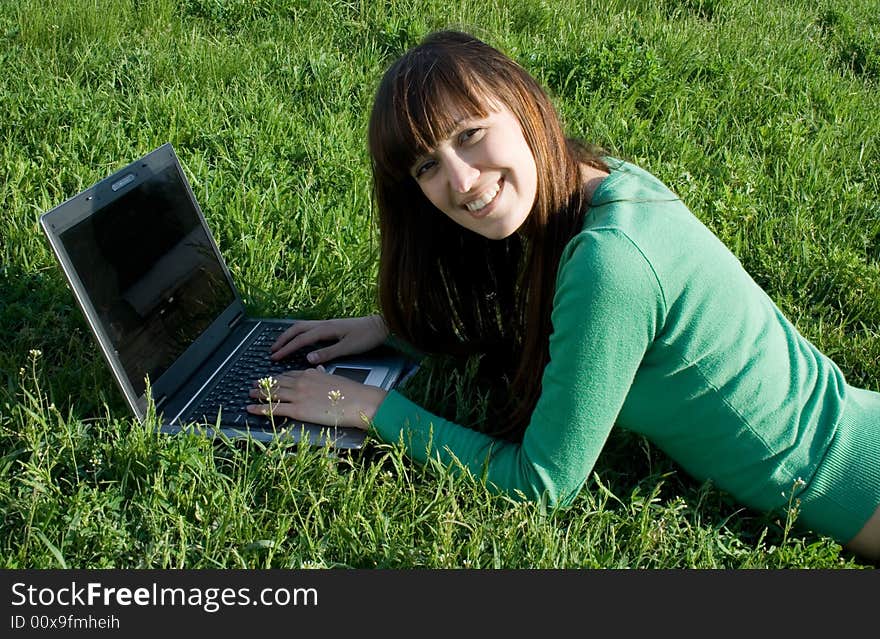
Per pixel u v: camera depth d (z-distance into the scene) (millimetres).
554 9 6309
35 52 5199
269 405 2586
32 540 2283
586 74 5309
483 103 2035
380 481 2566
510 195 2135
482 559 2314
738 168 4527
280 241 3793
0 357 2924
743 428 2305
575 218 2250
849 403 2383
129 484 2482
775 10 7273
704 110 5254
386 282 2725
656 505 2504
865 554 2418
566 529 2439
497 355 2941
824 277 3729
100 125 4320
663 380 2277
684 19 6789
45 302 3236
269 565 2262
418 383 2920
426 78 2033
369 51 5508
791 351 2393
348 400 2576
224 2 5914
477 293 2787
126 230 2643
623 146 4711
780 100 5426
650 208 2170
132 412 2609
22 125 4324
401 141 2070
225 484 2443
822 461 2324
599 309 2080
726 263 2230
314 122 4711
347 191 4090
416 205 2541
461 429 2512
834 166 4812
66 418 2754
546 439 2293
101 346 2438
